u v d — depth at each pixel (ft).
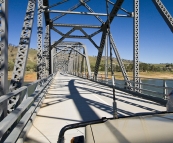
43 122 18.92
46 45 62.90
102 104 28.94
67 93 42.19
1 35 12.00
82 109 25.14
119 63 49.93
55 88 53.21
